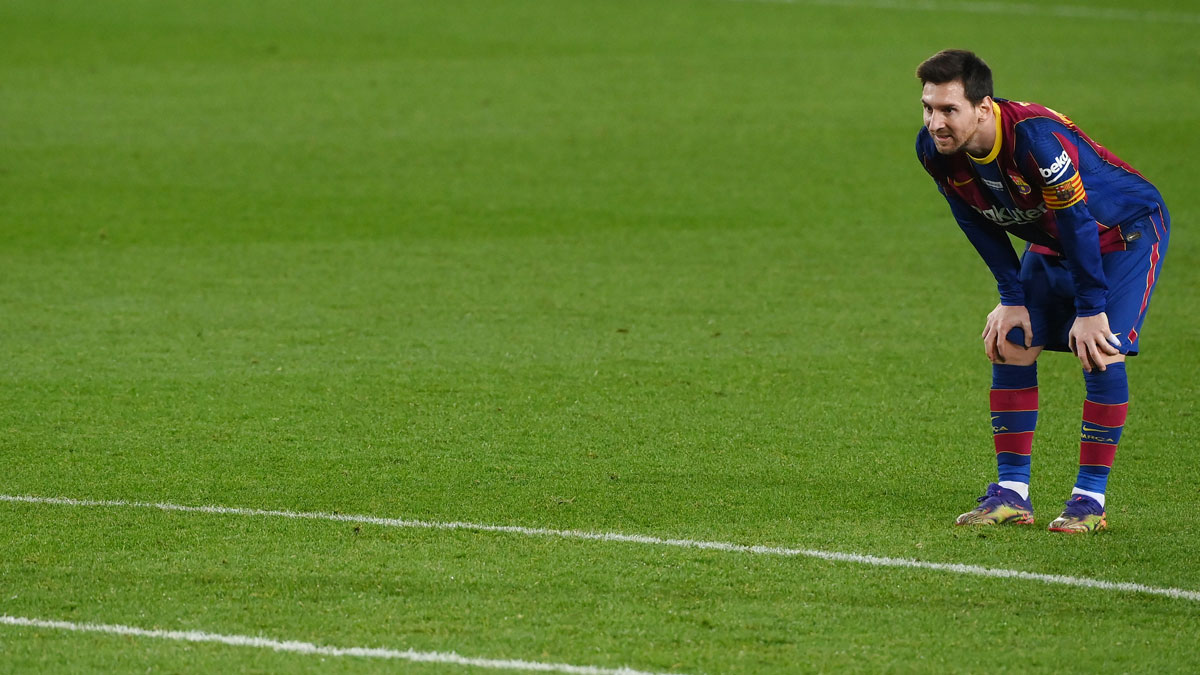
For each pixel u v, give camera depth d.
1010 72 68.75
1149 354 29.47
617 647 15.02
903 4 91.62
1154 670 14.52
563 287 35.56
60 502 19.78
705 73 69.06
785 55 73.81
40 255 38.62
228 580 16.86
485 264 38.16
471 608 16.05
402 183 48.72
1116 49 75.44
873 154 53.38
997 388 19.22
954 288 35.72
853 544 18.19
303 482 20.84
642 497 20.22
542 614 15.89
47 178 48.44
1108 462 18.69
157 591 16.50
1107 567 17.36
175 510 19.47
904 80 67.38
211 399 25.58
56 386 26.33
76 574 17.00
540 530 18.72
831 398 26.05
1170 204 45.31
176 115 59.16
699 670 14.49
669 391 26.44
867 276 37.00
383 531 18.64
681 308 33.47
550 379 27.19
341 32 79.50
